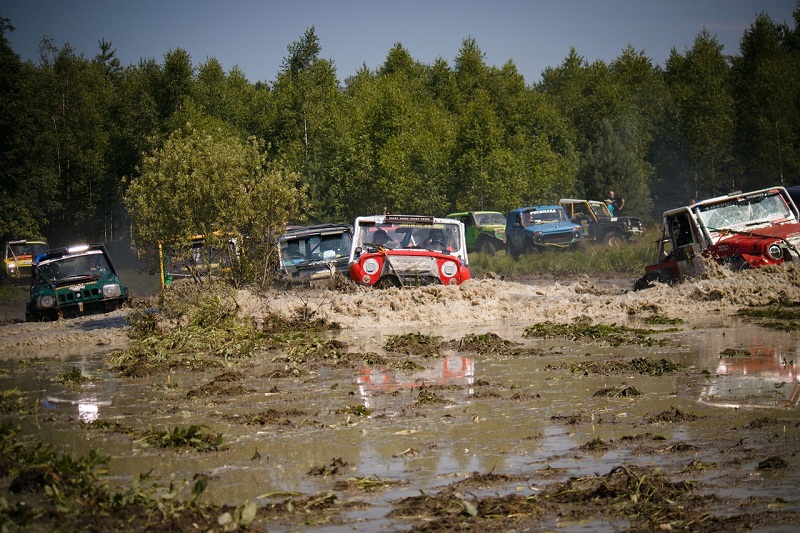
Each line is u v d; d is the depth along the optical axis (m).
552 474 6.68
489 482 6.50
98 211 74.69
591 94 74.12
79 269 23.45
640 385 10.16
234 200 19.55
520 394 9.77
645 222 52.44
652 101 70.38
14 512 5.69
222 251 20.00
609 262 34.84
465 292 19.50
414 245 20.97
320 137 54.31
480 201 52.03
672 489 6.12
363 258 20.03
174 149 19.80
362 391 10.40
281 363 13.13
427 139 52.09
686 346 13.17
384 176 50.53
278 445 7.83
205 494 6.39
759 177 56.72
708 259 20.20
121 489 6.48
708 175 58.97
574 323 16.92
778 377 10.20
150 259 19.75
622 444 7.50
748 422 8.08
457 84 81.19
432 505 5.99
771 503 5.80
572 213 45.25
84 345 16.48
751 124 56.59
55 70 78.38
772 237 19.81
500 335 15.75
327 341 14.59
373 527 5.64
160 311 18.12
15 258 42.97
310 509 5.99
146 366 12.59
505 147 58.47
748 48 66.25
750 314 17.06
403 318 18.22
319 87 64.75
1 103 53.62
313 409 9.39
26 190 55.59
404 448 7.61
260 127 63.69
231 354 14.12
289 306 18.14
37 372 12.97
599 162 55.47
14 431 8.09
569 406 9.14
